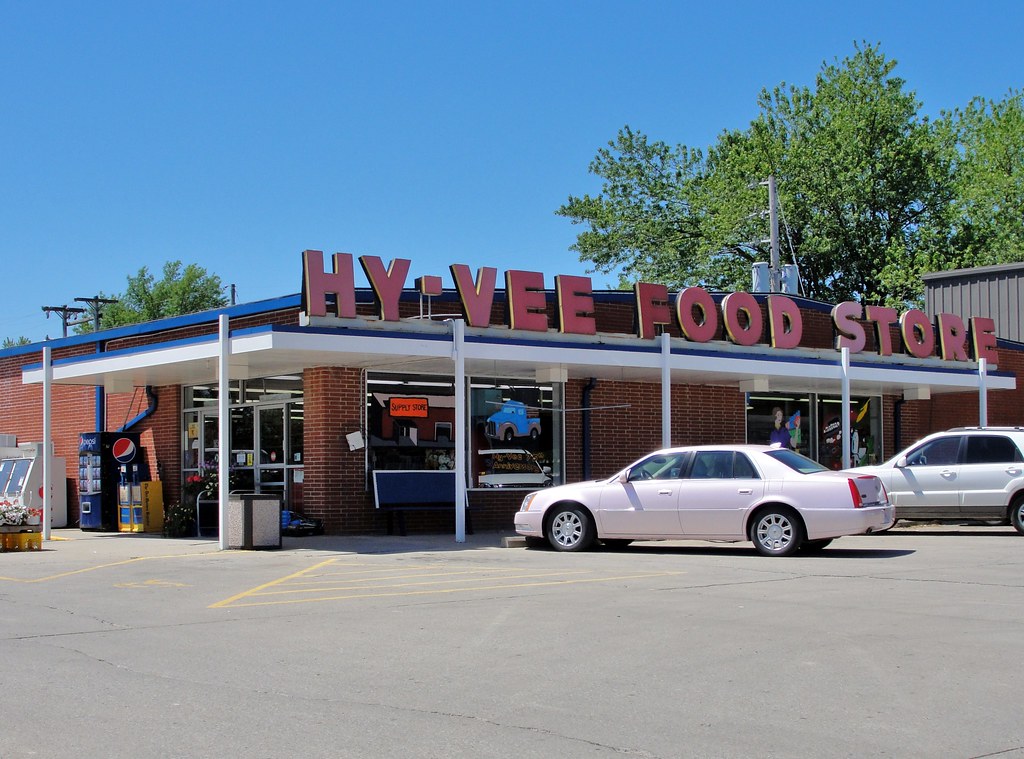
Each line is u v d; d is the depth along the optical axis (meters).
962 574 13.46
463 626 10.02
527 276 20.17
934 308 36.56
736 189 54.19
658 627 9.79
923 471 19.81
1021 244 51.22
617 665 8.28
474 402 22.09
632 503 16.59
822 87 54.69
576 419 23.42
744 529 15.97
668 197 59.03
